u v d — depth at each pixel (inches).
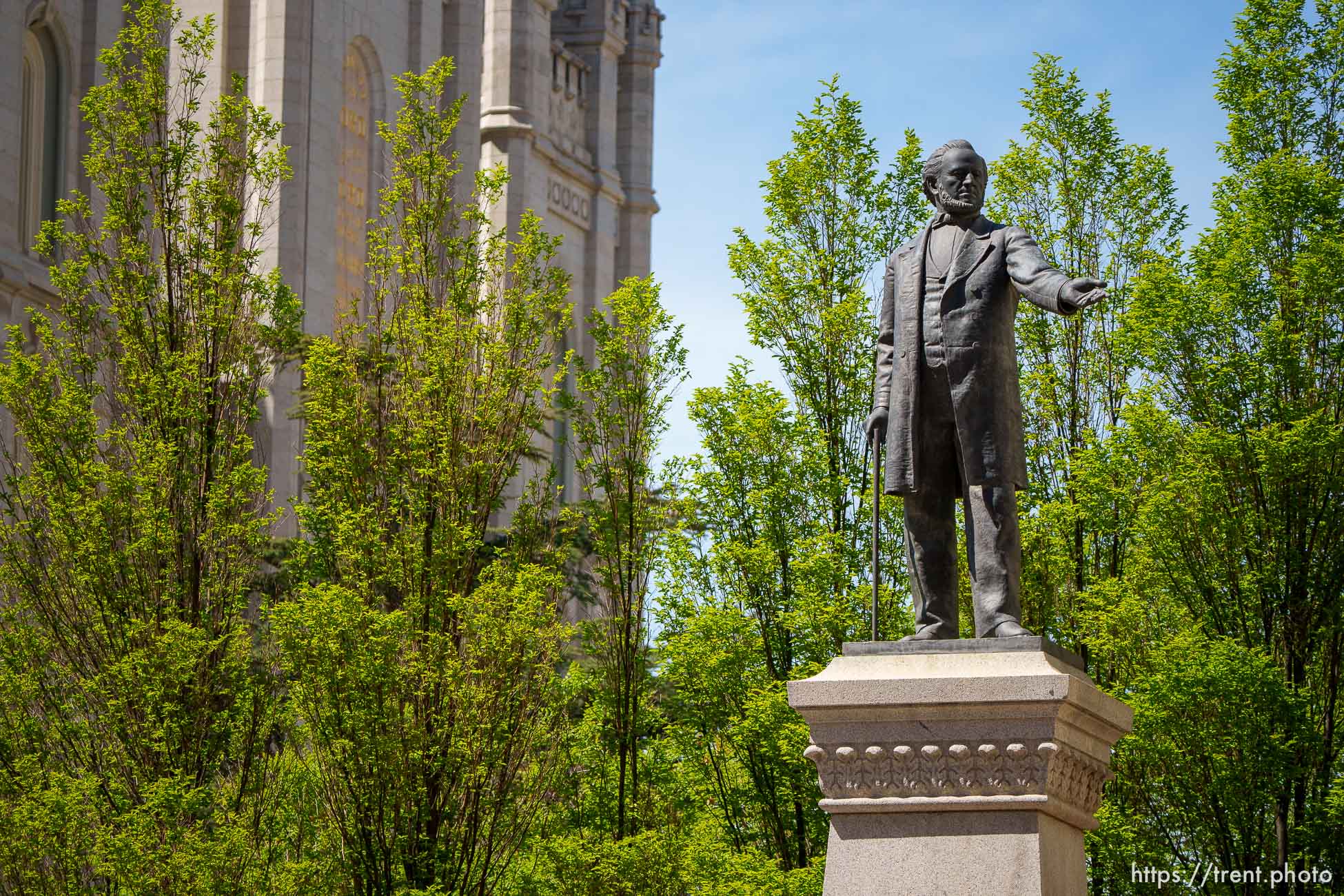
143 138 1033.5
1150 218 991.0
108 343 1005.8
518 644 838.5
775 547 900.6
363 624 813.9
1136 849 848.3
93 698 868.6
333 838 837.2
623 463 971.9
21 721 856.3
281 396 2145.7
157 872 773.3
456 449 903.7
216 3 2324.1
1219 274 903.1
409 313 948.0
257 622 1003.3
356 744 809.5
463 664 839.7
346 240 2491.4
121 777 847.7
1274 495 884.0
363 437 925.2
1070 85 1001.5
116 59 1040.8
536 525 962.1
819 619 840.9
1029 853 428.5
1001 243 473.4
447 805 831.7
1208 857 863.7
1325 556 881.5
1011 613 457.7
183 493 906.1
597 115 3403.1
